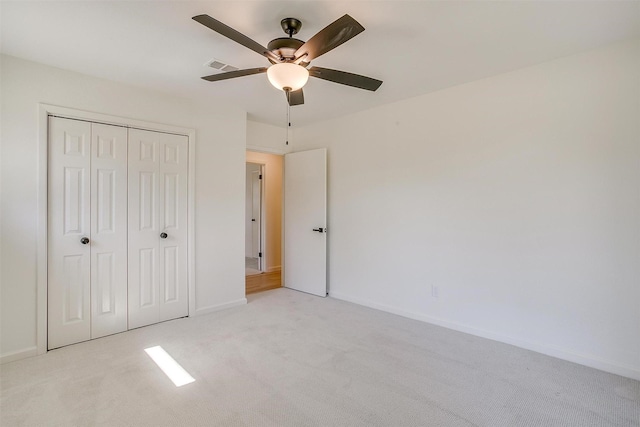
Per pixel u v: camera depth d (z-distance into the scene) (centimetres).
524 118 266
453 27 204
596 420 178
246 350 261
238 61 252
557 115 250
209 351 259
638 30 209
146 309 312
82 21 198
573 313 245
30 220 250
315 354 254
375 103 356
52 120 261
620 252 227
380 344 274
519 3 180
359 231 388
